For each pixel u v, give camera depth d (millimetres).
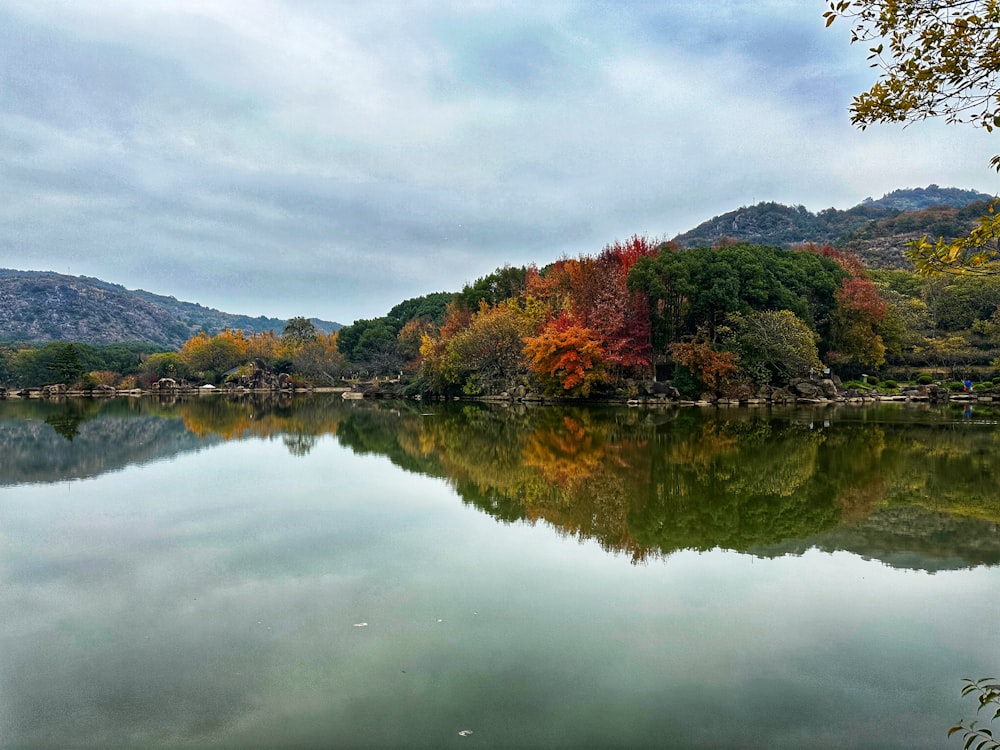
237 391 95875
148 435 33156
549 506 15656
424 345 70375
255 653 7598
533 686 6781
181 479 19641
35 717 6270
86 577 10383
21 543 12383
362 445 28688
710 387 49219
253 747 5742
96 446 28297
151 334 195875
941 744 5742
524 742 5750
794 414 40438
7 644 7926
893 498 16375
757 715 6219
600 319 52406
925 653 7617
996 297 62750
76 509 15359
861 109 5699
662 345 53719
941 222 110375
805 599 9398
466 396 67812
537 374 55344
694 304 52031
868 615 8781
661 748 5660
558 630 8234
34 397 81938
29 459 24078
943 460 22078
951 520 14133
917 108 5480
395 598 9383
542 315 62844
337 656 7512
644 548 12039
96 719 6223
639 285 51781
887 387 55031
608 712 6262
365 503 16062
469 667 7211
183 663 7383
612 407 48969
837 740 5785
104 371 97125
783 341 48500
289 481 19297
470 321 71938
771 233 172625
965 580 10266
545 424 37312
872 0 5367
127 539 12641
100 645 7883
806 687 6781
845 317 58125
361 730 5977
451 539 12641
